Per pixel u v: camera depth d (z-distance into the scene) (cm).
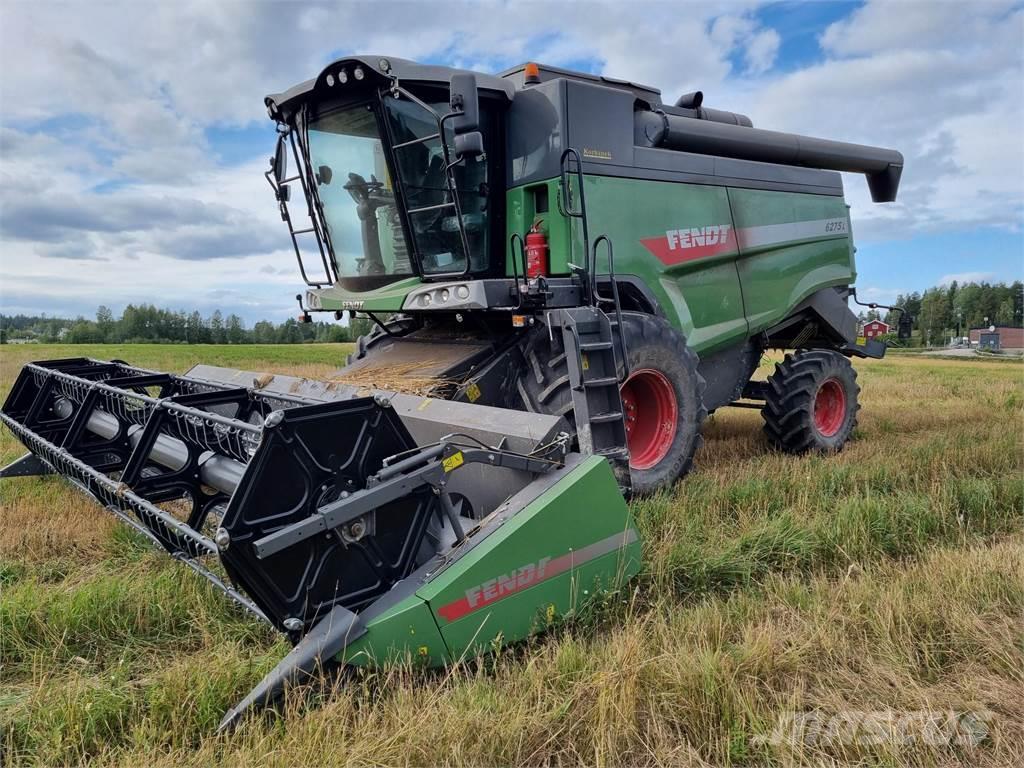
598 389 479
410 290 530
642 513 483
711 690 287
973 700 302
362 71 479
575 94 539
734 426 935
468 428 395
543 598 338
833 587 403
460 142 457
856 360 3359
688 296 638
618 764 261
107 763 258
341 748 255
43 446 503
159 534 371
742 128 695
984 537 507
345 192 570
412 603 302
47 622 348
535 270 519
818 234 777
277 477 288
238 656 320
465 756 259
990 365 3219
